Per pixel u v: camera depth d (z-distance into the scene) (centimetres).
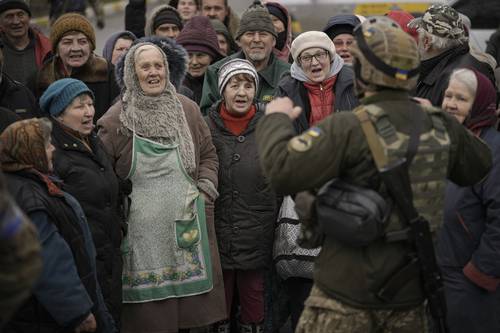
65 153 473
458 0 966
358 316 352
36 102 600
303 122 563
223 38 781
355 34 359
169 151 518
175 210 514
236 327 587
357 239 339
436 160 349
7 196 258
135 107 517
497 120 503
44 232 396
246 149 553
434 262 349
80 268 420
